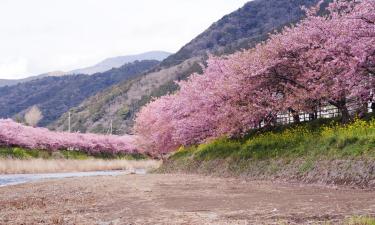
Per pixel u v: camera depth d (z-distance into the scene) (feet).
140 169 219.00
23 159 208.03
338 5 80.89
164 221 37.01
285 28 92.58
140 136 200.64
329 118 89.81
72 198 60.75
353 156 62.08
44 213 46.06
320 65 80.84
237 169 91.97
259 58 88.33
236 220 35.60
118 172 186.50
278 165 79.00
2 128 224.33
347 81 70.23
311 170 68.59
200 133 115.75
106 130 553.23
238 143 104.78
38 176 150.71
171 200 53.01
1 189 85.61
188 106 118.32
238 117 92.02
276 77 86.84
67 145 268.62
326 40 80.38
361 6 69.56
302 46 82.23
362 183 56.29
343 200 43.98
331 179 62.28
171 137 153.99
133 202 52.70
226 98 98.43
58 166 195.83
